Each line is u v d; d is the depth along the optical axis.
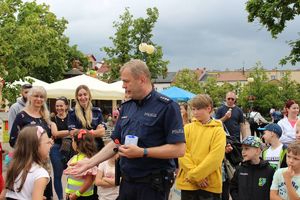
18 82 18.97
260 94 44.31
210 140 5.47
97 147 6.68
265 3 17.73
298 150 4.74
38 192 3.89
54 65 36.19
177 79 63.28
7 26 19.17
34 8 28.08
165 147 3.83
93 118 7.27
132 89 3.90
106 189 5.87
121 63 28.33
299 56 18.25
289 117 7.88
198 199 5.50
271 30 18.00
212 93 60.34
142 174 3.94
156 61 27.89
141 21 28.16
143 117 3.93
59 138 7.68
